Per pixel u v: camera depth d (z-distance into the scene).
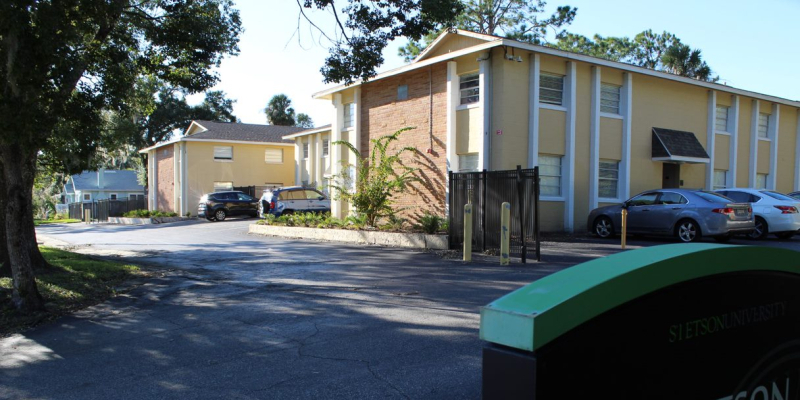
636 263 1.59
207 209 32.22
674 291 1.67
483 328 1.50
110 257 15.36
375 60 13.76
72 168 11.77
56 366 6.04
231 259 14.30
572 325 1.43
